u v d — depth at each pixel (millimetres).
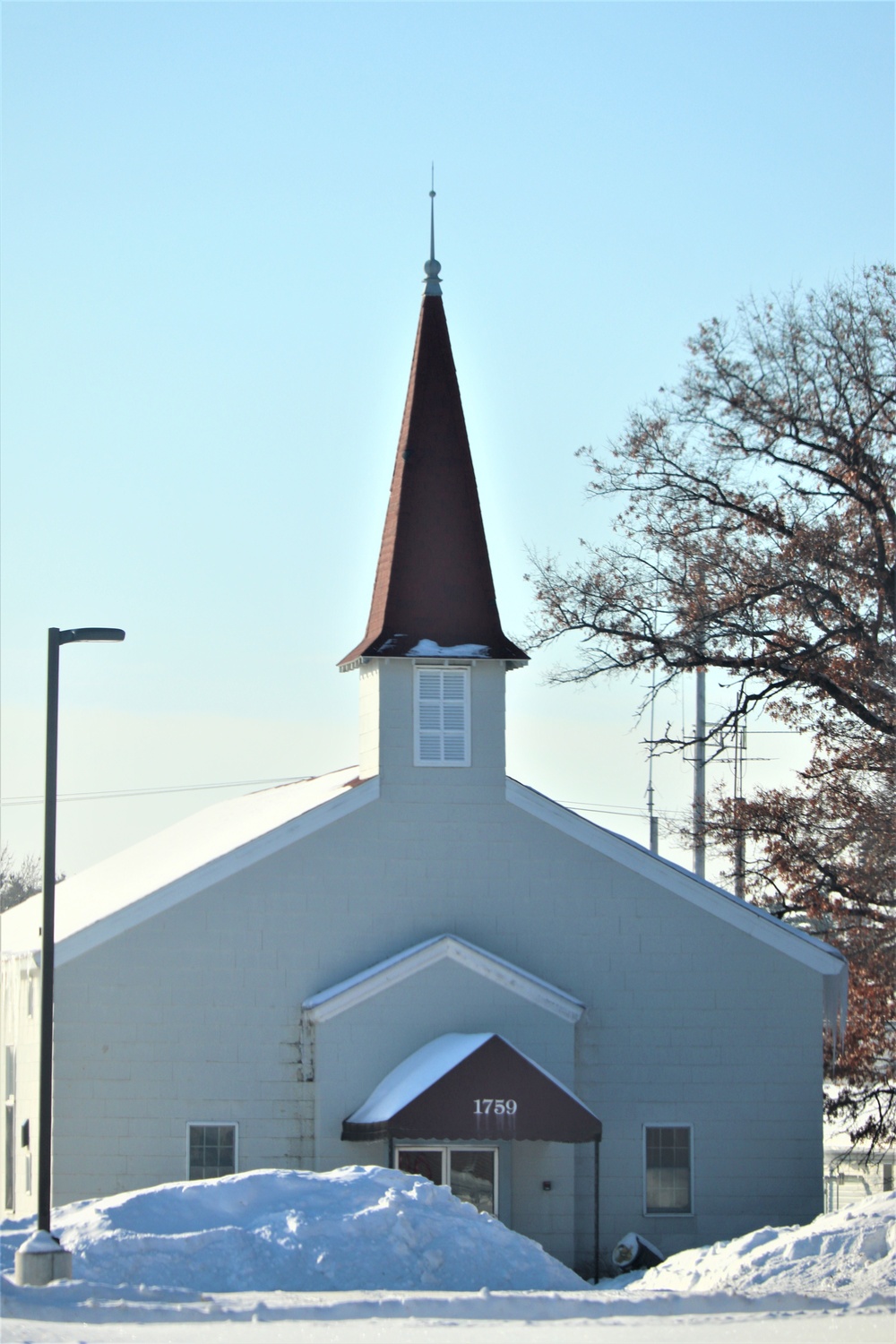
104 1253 31141
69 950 44156
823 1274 31703
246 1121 44188
